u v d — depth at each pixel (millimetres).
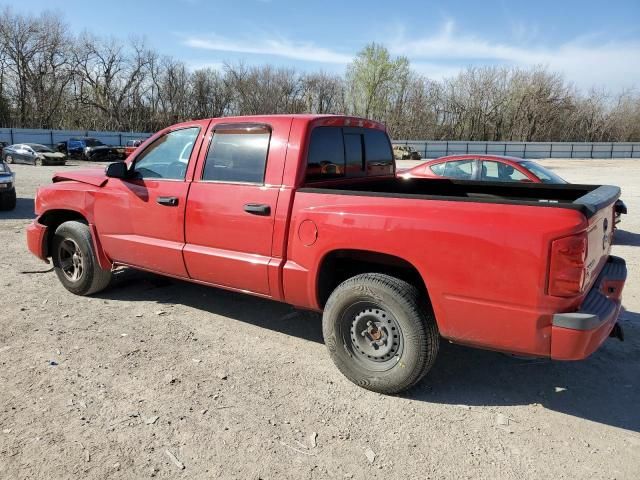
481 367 4008
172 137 4605
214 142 4285
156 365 3922
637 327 4812
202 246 4312
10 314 4902
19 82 58188
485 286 3037
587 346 2895
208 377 3754
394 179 5184
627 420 3293
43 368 3826
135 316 4922
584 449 2980
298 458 2865
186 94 65188
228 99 67000
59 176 5512
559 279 2844
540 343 2967
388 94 62719
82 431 3062
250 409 3340
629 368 4008
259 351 4219
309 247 3678
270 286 3949
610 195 3521
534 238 2875
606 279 3498
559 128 66312
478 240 3023
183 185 4398
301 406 3393
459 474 2748
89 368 3848
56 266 5551
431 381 3766
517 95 64625
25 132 44062
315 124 3965
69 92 61844
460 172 8883
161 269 4695
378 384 3518
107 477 2678
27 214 11242
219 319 4891
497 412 3365
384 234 3330
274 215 3840
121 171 4758
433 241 3164
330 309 3646
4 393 3465
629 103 68688
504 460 2869
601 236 3361
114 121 62500
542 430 3168
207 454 2883
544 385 3730
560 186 4742
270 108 66250
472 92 65500
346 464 2820
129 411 3285
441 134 66375
